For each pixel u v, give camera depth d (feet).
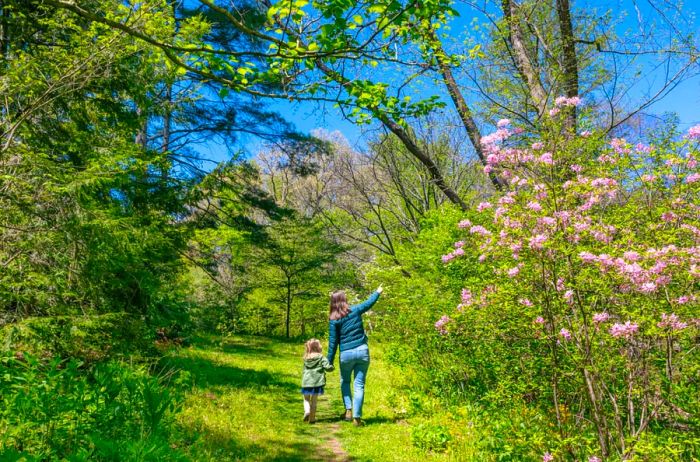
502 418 16.35
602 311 13.11
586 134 14.48
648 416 12.64
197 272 49.73
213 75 12.77
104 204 21.98
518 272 13.66
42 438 10.63
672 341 12.59
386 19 12.28
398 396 25.27
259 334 81.92
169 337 32.19
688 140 13.57
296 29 13.08
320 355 22.34
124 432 11.64
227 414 20.89
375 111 16.22
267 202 51.21
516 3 27.94
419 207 56.90
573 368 13.58
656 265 11.49
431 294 26.16
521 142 17.47
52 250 17.84
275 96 13.70
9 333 15.25
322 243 77.66
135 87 24.13
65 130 22.20
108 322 17.98
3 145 17.88
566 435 13.47
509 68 28.58
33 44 21.75
